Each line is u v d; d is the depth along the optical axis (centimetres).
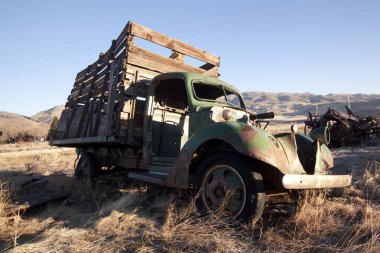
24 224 400
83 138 639
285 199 449
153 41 589
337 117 1322
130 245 307
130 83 547
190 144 387
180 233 320
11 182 659
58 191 555
